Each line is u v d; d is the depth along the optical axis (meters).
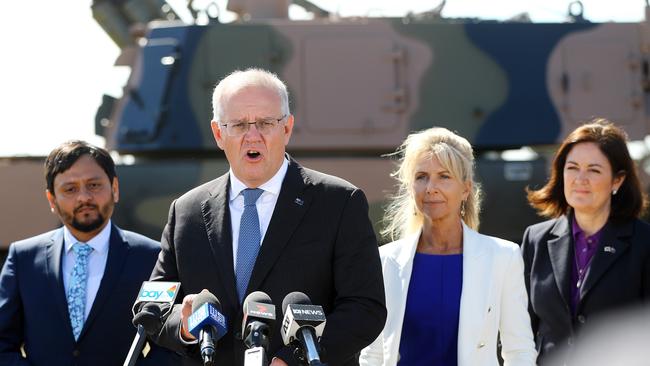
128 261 11.62
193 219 9.65
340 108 24.33
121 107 24.50
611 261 12.00
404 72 24.62
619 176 12.34
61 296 11.48
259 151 9.08
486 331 10.84
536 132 24.95
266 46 24.30
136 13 27.25
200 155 25.05
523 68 25.06
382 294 9.20
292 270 9.22
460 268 11.13
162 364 11.10
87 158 11.74
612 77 25.27
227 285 9.27
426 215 11.33
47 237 11.96
